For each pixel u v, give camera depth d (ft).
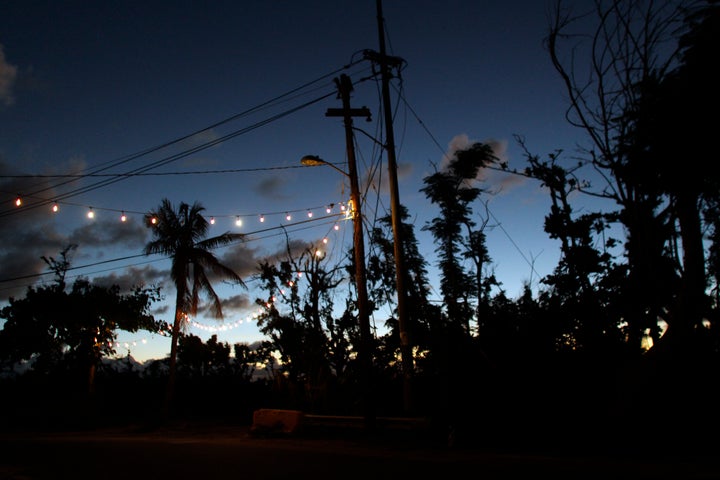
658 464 31.60
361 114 54.85
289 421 52.80
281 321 74.38
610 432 38.75
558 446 39.40
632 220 41.32
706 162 33.27
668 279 43.11
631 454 35.19
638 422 38.37
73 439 59.72
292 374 74.79
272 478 30.45
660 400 38.68
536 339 48.93
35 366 96.43
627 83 37.09
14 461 39.78
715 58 31.60
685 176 34.94
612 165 38.88
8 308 93.30
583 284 50.37
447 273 79.20
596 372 45.88
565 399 43.80
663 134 33.94
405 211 74.90
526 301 53.06
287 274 74.43
